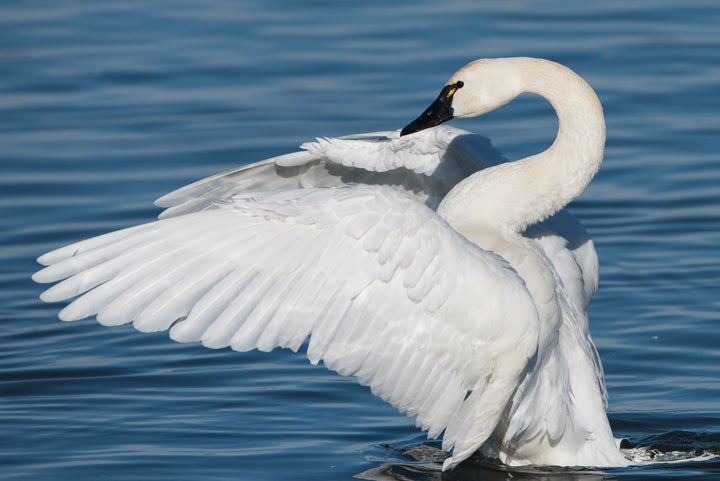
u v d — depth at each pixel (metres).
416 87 23.11
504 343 9.95
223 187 12.54
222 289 9.48
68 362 13.58
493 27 26.34
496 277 9.86
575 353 10.99
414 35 26.02
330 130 21.16
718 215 17.80
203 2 29.47
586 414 10.92
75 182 19.41
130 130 21.69
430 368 10.02
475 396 10.28
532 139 20.70
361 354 9.84
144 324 9.25
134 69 24.72
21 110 22.73
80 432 11.62
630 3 28.03
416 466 10.89
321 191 9.87
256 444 11.34
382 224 9.65
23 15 28.58
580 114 11.30
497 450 11.18
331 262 9.63
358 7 28.39
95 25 27.69
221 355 13.90
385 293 9.74
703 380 12.95
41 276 9.21
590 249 12.18
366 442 11.47
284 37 26.38
